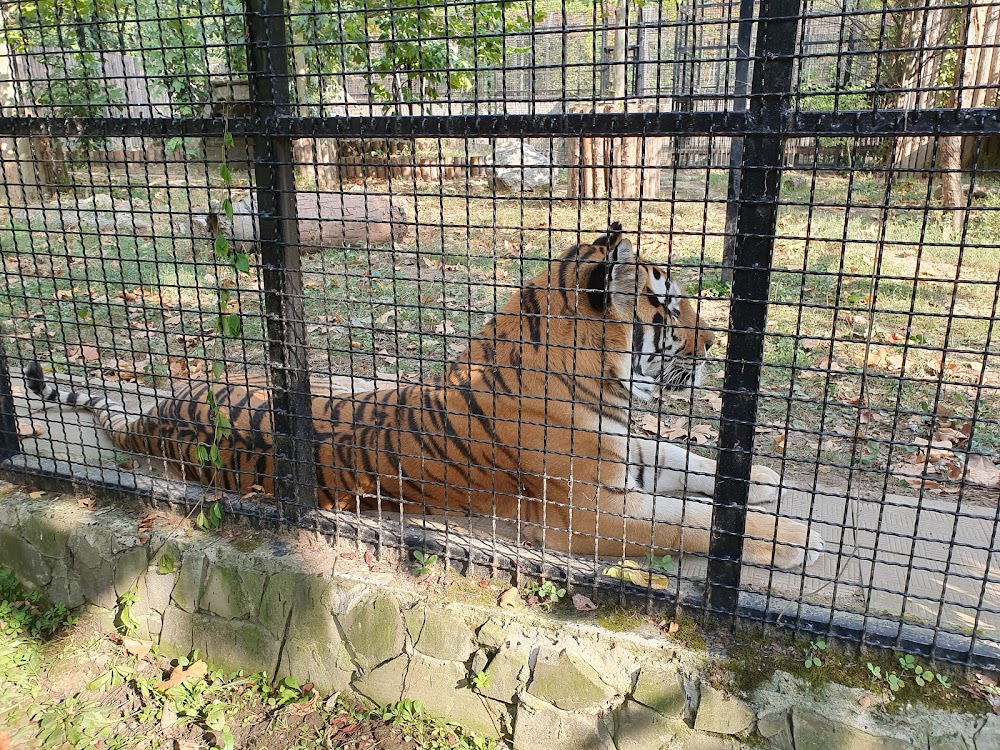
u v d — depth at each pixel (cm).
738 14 517
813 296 723
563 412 322
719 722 245
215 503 325
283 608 307
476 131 239
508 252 823
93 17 308
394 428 292
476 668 278
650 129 219
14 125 318
